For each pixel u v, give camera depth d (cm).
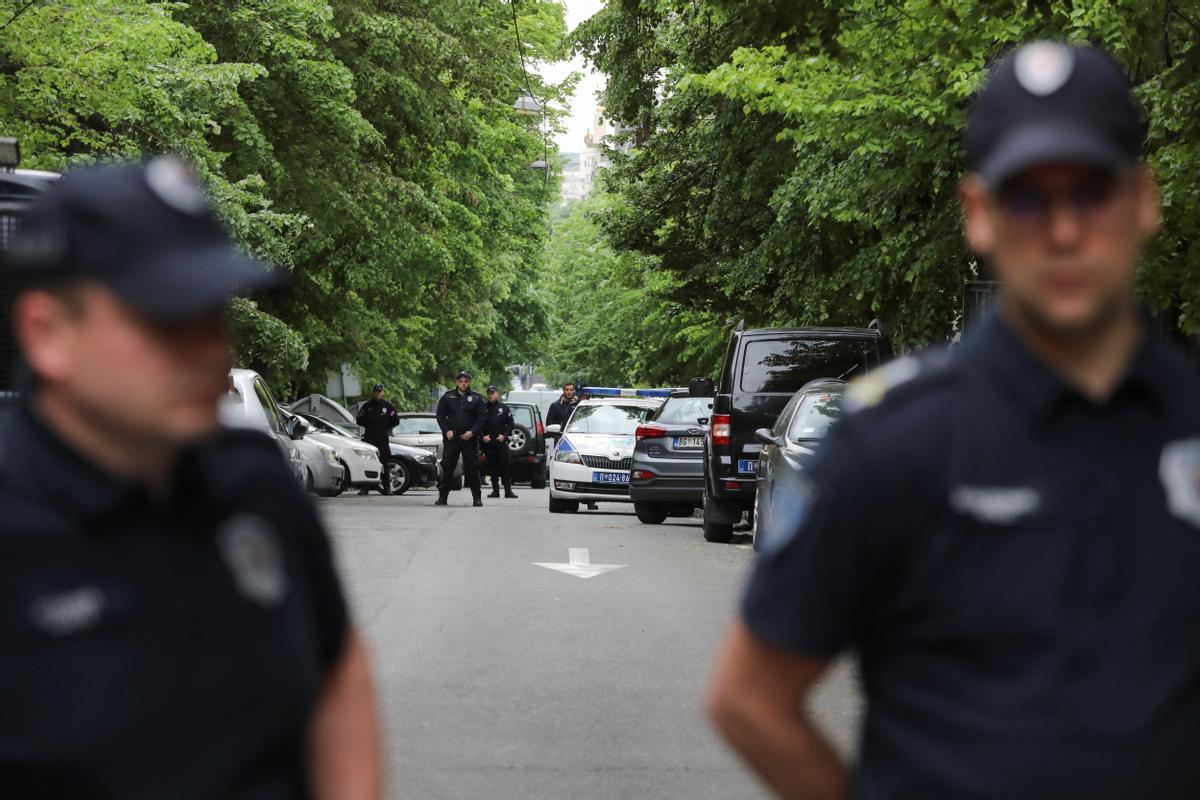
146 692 252
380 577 1691
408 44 3797
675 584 1664
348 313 4281
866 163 2255
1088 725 254
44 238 246
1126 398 268
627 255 5247
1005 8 1477
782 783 291
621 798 782
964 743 260
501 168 5534
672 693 1055
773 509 1727
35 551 248
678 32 3441
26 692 248
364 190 3684
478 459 3138
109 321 246
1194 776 257
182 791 255
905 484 266
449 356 6619
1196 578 261
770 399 2180
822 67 1928
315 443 3462
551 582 1667
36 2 2244
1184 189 1403
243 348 3256
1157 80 1414
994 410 267
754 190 3278
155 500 257
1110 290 269
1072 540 260
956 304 2497
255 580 267
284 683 269
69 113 2377
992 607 261
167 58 2731
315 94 3450
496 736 919
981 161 276
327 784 304
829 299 2920
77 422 254
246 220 2864
